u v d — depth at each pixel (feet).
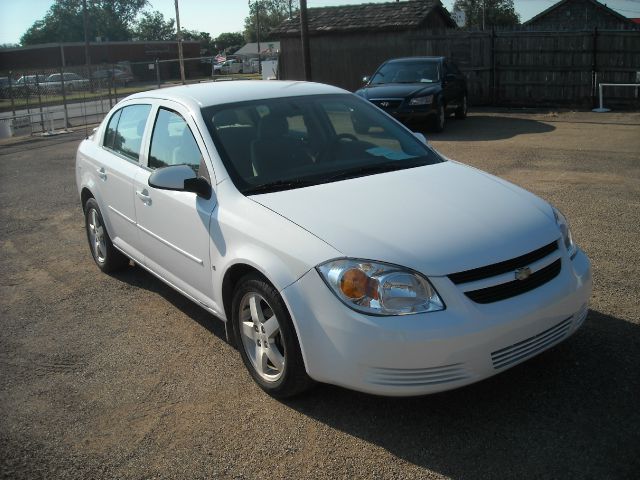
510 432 10.13
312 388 11.19
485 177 13.16
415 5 70.08
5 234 24.20
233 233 11.72
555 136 40.98
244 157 12.92
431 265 9.75
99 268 19.54
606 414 10.44
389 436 10.26
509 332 9.81
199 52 207.10
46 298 17.37
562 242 11.18
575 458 9.42
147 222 15.07
